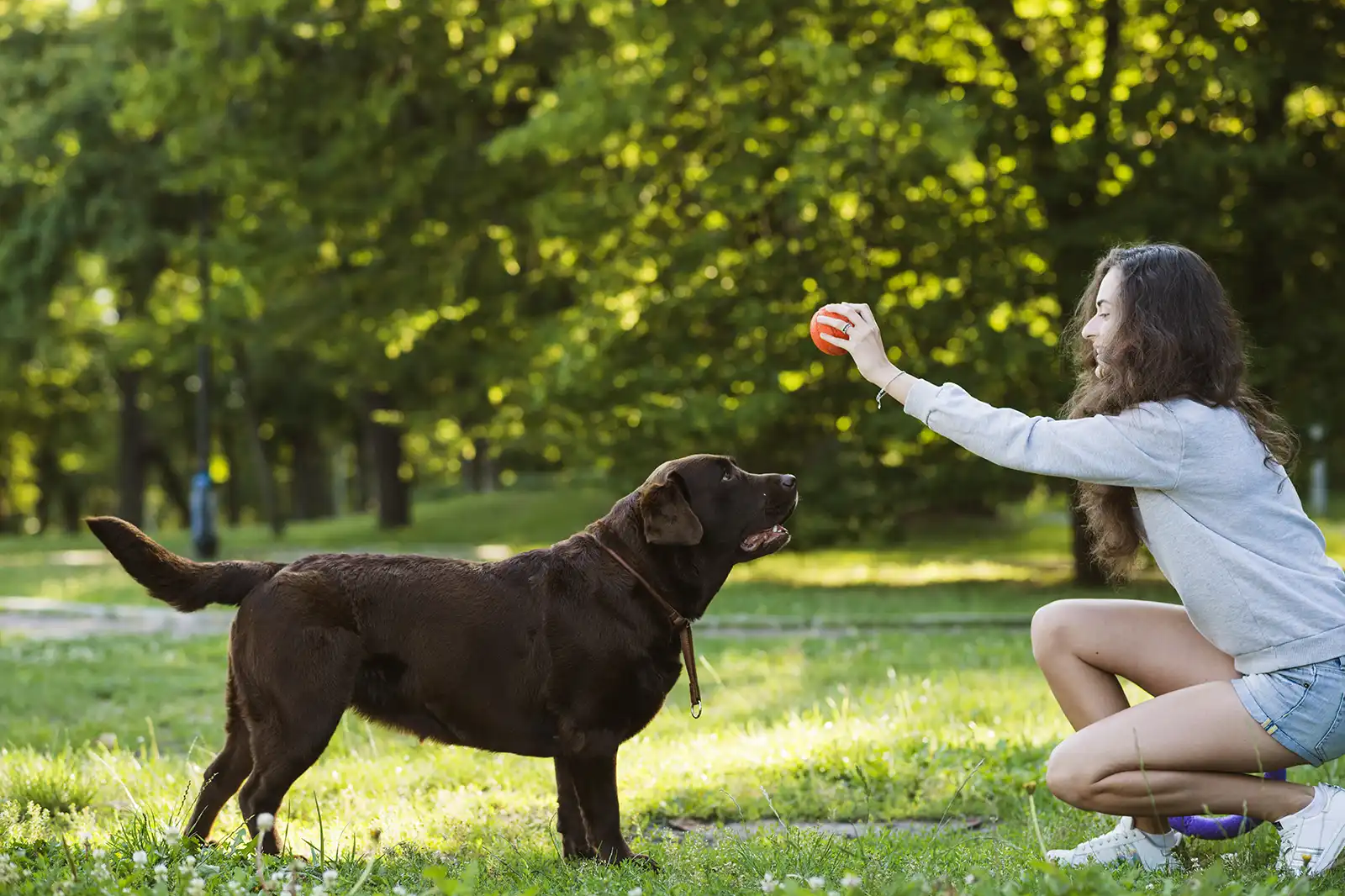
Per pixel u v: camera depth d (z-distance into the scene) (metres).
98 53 25.81
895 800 5.39
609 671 4.30
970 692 7.62
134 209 25.23
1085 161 14.58
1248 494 3.64
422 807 5.22
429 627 4.27
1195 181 14.63
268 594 4.26
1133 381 3.74
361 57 18.89
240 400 34.59
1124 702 4.15
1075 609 4.13
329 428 36.38
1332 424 14.96
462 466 48.22
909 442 15.92
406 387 25.00
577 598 4.32
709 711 7.55
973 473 15.81
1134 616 4.09
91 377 36.78
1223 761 3.71
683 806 5.43
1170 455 3.65
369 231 19.23
